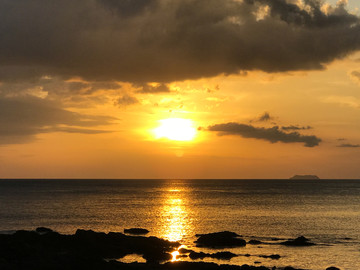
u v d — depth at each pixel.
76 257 55.22
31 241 63.50
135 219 110.06
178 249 68.19
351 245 73.00
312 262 60.81
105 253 62.41
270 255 64.25
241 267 53.19
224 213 125.44
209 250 68.31
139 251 65.06
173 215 120.00
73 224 99.38
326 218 112.50
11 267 48.81
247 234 85.00
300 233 86.31
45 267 49.94
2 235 64.62
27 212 124.62
